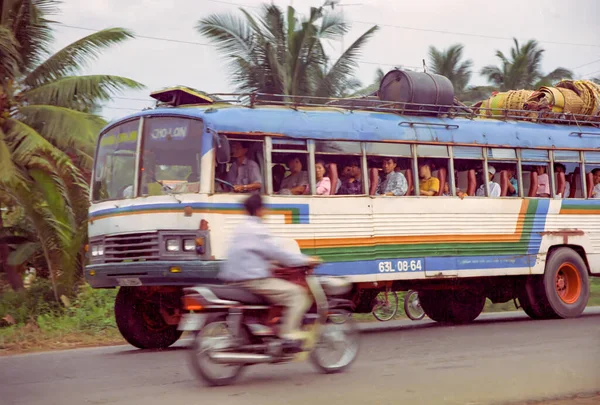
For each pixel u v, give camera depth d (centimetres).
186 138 1009
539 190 1355
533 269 1316
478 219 1254
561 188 1380
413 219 1179
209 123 995
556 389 673
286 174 1084
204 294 711
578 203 1386
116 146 1077
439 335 1124
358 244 1116
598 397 645
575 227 1377
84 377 785
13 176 1473
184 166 1005
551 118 1423
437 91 1262
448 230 1216
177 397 656
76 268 1538
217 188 998
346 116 1142
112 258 1035
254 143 1044
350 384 705
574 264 1376
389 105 1282
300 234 1062
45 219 1485
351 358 781
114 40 1880
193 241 977
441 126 1238
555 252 1357
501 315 1599
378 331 1234
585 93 1466
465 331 1180
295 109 1105
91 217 1088
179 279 980
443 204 1216
